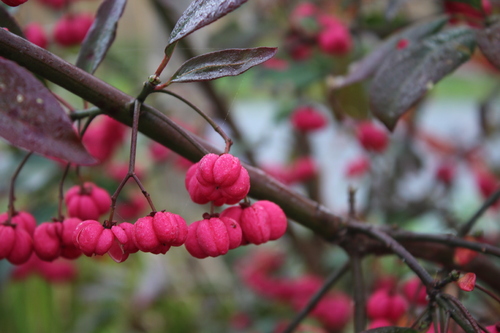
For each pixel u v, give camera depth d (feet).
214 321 2.09
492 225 1.93
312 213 0.91
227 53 0.77
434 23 1.05
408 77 0.93
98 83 0.80
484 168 1.98
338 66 1.54
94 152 1.53
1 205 1.99
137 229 0.75
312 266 1.85
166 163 1.83
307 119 1.70
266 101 3.38
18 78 0.77
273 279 1.93
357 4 1.66
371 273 1.52
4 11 0.85
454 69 0.92
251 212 0.80
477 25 1.03
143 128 0.83
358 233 0.93
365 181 2.02
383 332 0.79
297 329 1.19
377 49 1.10
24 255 0.85
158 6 1.55
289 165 2.01
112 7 0.91
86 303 2.17
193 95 1.92
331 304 1.69
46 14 1.76
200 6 0.77
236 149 1.65
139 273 2.17
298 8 1.65
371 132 1.66
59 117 0.78
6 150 1.63
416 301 0.99
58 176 1.52
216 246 0.77
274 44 1.77
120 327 2.12
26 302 1.96
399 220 1.71
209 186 0.76
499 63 0.92
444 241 0.90
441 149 2.00
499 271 0.98
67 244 0.85
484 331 0.76
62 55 1.53
